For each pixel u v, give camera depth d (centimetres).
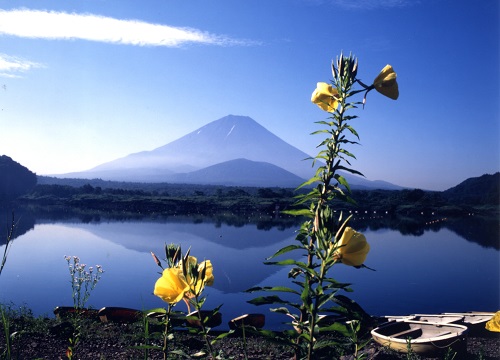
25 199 16075
